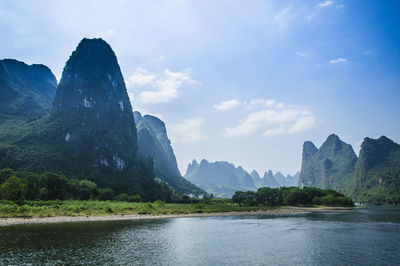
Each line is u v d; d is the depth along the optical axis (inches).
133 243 1844.2
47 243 1759.4
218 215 4207.7
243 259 1472.7
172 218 3634.4
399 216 4035.4
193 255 1549.0
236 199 6402.6
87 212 3570.4
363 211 5315.0
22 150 6815.9
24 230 2231.8
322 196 6914.4
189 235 2210.9
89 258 1435.8
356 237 2155.5
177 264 1365.7
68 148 7652.6
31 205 3801.7
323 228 2669.8
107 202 4773.6
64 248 1641.2
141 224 2842.0
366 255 1576.0
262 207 5516.7
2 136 7529.5
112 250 1624.0
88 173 7209.6
